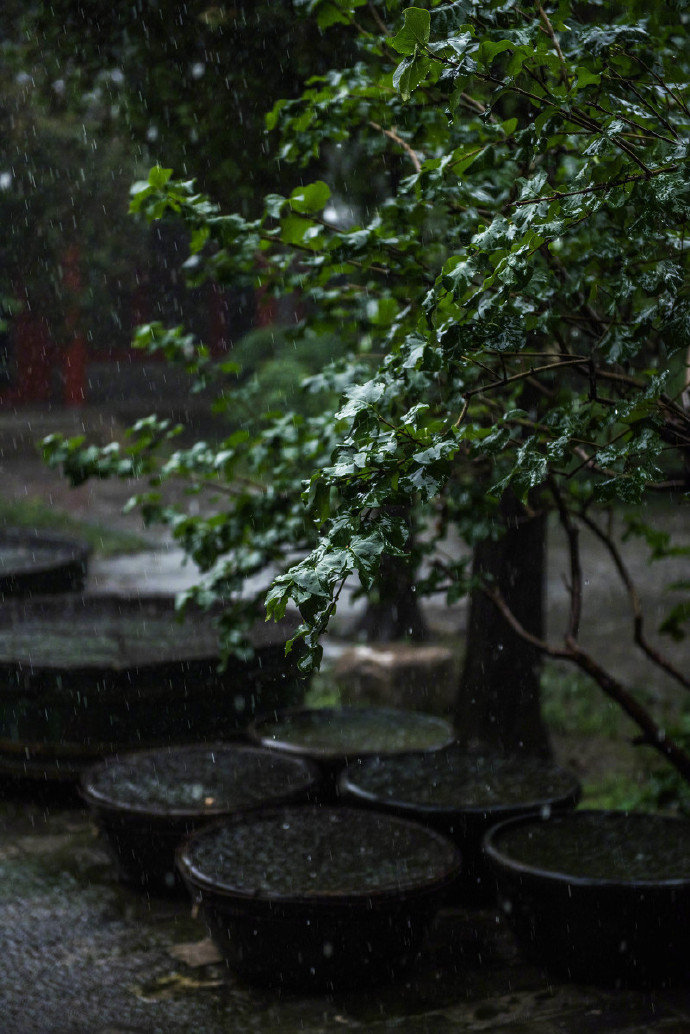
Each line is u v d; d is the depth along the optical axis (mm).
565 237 3955
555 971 4594
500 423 2982
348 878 4539
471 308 2670
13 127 12742
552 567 16016
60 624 8242
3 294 18438
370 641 11859
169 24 7285
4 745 6898
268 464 5348
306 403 16828
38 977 4723
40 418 25922
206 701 6926
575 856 4684
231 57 7250
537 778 5723
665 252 3016
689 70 3783
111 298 20609
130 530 18688
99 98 8422
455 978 4645
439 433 2996
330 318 5000
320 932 4359
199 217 3998
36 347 27359
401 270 4113
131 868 5531
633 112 2688
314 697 9945
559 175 3850
